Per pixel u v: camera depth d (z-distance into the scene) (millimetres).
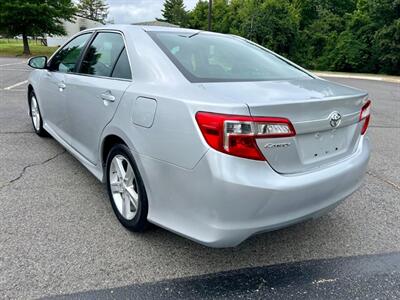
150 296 2105
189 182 2043
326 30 38844
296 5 41594
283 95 2141
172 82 2328
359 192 3742
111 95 2711
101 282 2197
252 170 1948
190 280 2262
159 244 2607
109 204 3182
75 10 30312
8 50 29938
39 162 4105
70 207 3100
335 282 2303
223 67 2637
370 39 34531
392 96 13070
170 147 2129
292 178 2076
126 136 2510
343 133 2459
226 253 2559
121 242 2613
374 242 2797
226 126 1894
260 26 36406
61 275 2234
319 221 3096
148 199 2412
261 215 2002
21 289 2098
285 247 2684
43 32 28891
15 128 5477
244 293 2164
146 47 2668
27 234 2656
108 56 3041
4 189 3381
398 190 3828
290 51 37812
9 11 26469
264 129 1939
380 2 33094
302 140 2145
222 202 1931
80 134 3395
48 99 4234
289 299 2133
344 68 35812
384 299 2160
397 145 5695
